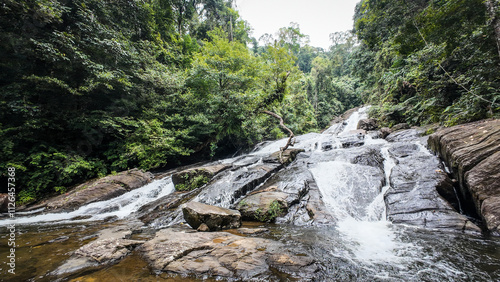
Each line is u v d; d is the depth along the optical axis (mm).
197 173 8117
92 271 2443
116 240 3361
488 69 6148
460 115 6707
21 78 7773
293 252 2887
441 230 3580
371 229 3887
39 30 7914
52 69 8406
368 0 13289
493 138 4094
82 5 9156
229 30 27109
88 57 8836
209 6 26844
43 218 5855
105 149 10961
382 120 13594
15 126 7836
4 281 2246
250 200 5562
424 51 8055
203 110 13102
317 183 6148
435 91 9133
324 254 2855
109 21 10992
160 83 12430
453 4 6359
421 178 4852
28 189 7824
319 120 27422
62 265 2627
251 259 2625
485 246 2938
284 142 14328
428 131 8016
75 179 9266
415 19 7820
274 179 6992
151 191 8203
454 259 2617
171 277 2277
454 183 4551
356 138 10414
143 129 10773
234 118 12023
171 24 19797
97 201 7203
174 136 11914
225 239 3350
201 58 13117
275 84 12227
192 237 3438
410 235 3479
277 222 4707
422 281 2164
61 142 9375
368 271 2395
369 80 18969
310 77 30609
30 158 8125
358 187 5500
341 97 31641
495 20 5555
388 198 4707
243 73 12609
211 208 4703
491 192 3590
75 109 9391
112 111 10586
